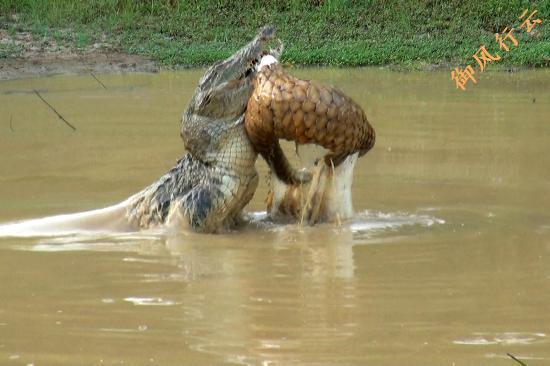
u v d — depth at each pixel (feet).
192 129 42.24
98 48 103.81
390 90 80.48
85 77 88.94
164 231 41.65
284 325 29.37
